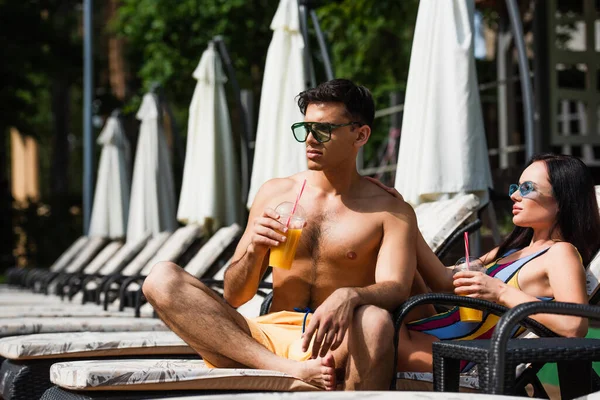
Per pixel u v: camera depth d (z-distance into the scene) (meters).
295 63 8.52
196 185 10.70
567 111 13.94
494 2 14.05
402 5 20.12
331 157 3.99
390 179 14.30
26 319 6.21
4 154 28.02
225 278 4.11
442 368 3.23
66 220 27.47
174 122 13.57
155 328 6.09
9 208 27.05
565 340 3.25
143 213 12.75
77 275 10.32
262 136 8.55
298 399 2.53
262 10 23.64
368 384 3.48
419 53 6.51
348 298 3.53
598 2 12.88
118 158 15.53
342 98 3.97
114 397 3.40
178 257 10.02
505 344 2.89
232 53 23.36
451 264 6.30
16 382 4.43
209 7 23.41
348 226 4.02
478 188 6.13
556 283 3.84
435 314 4.45
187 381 3.43
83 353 4.50
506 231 9.88
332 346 3.50
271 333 3.94
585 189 4.13
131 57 27.73
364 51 23.06
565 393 3.54
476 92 6.28
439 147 6.21
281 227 3.82
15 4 26.73
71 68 27.84
